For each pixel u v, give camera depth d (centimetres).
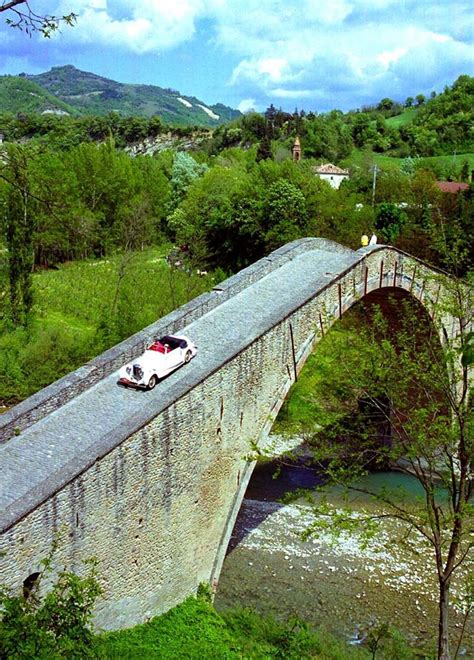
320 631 2764
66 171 8994
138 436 2105
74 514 1869
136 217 8675
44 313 6006
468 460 2064
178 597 2441
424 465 4391
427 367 2238
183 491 2383
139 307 5559
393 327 4369
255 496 4019
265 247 7438
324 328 3275
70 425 2281
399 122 19838
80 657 1520
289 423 3297
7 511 1680
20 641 1439
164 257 8756
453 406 2036
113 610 2081
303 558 3334
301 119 18050
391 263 4066
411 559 3359
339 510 3784
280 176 7862
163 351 2605
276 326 2912
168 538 2333
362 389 2345
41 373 4297
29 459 2072
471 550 3359
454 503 2100
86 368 2578
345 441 2992
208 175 9388
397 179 9981
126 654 1983
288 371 3089
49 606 1561
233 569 3206
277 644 2514
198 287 6303
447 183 10575
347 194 8906
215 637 2291
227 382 2584
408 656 2602
